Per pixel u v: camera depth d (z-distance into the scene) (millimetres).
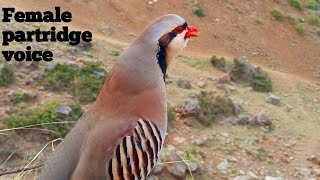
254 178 10062
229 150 10680
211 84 13773
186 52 16844
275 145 11391
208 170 9914
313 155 11188
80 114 9945
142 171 3523
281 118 12773
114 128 3432
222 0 20562
